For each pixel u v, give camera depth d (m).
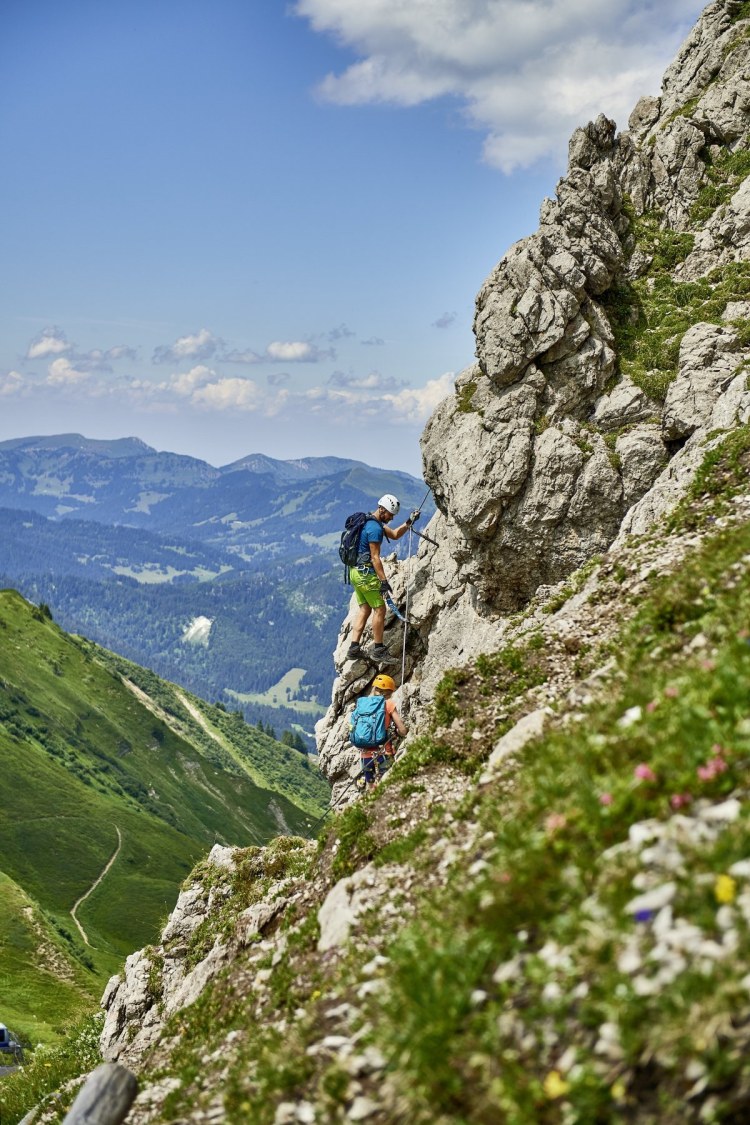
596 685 12.22
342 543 23.70
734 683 8.67
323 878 15.01
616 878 7.21
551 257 29.64
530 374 28.72
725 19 40.06
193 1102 9.89
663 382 28.06
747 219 32.31
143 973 24.56
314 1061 8.27
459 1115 6.60
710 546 13.62
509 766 11.84
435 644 29.83
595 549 27.38
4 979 183.00
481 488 27.83
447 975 7.50
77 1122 9.72
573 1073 6.23
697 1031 5.86
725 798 7.50
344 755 31.09
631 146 35.19
